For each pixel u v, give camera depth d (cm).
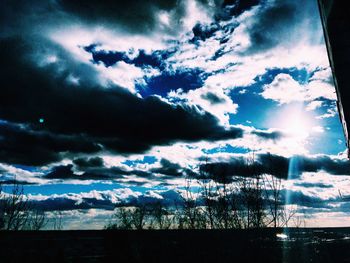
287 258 1378
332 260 1376
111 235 1722
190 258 1436
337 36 415
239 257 1409
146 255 1503
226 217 1498
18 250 1445
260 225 1461
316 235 1998
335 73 410
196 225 1520
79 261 1419
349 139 431
